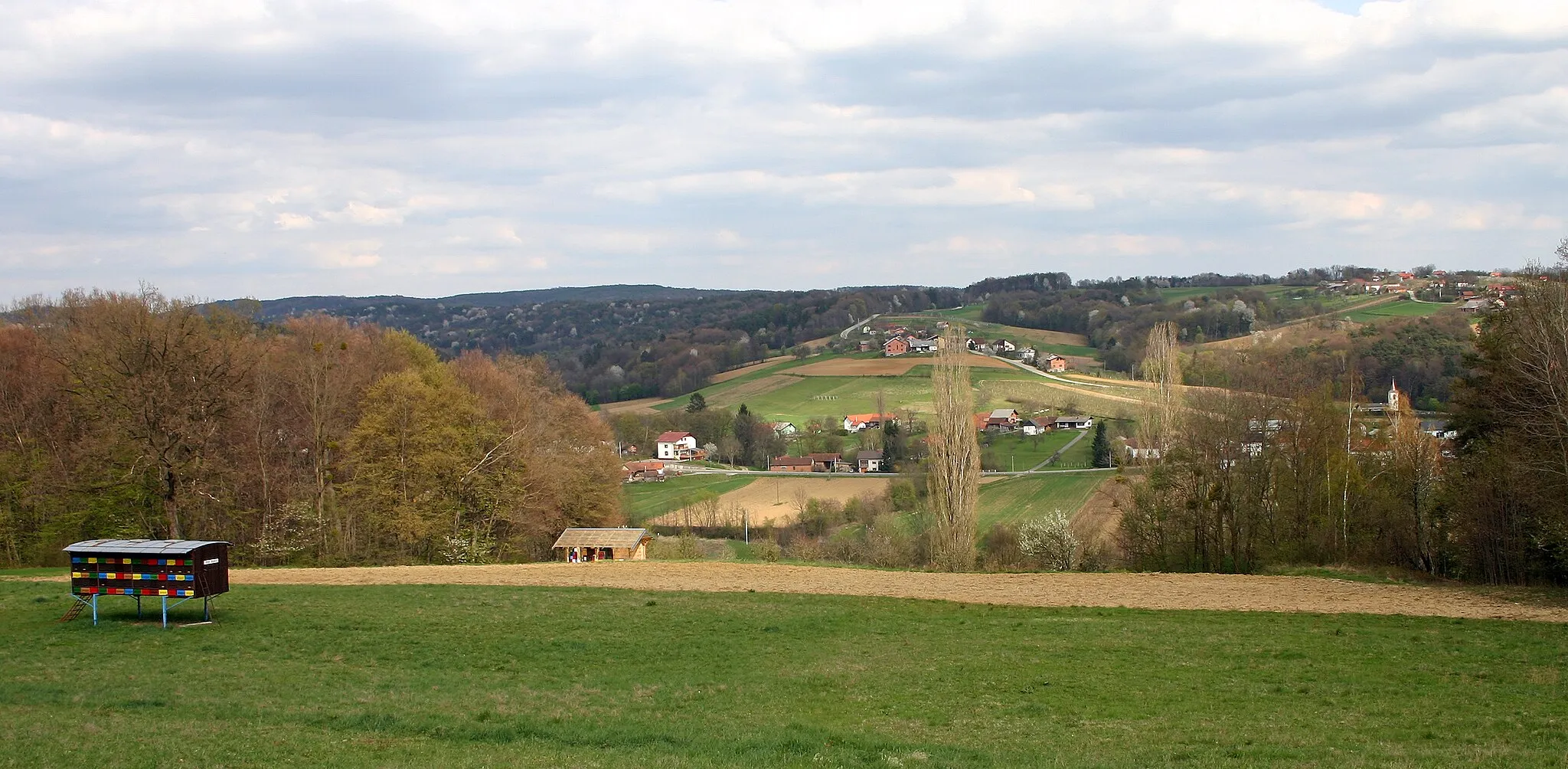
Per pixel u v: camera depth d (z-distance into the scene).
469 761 17.84
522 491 74.56
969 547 68.38
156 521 63.56
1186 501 63.25
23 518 60.34
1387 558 57.53
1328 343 133.75
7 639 30.94
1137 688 26.06
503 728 20.84
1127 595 44.22
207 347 61.97
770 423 180.75
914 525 90.69
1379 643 32.16
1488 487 49.69
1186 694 25.22
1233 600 42.56
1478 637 33.31
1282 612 39.38
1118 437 135.12
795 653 31.31
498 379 87.25
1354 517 59.44
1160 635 34.22
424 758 18.14
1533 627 35.41
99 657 28.59
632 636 33.75
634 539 74.94
